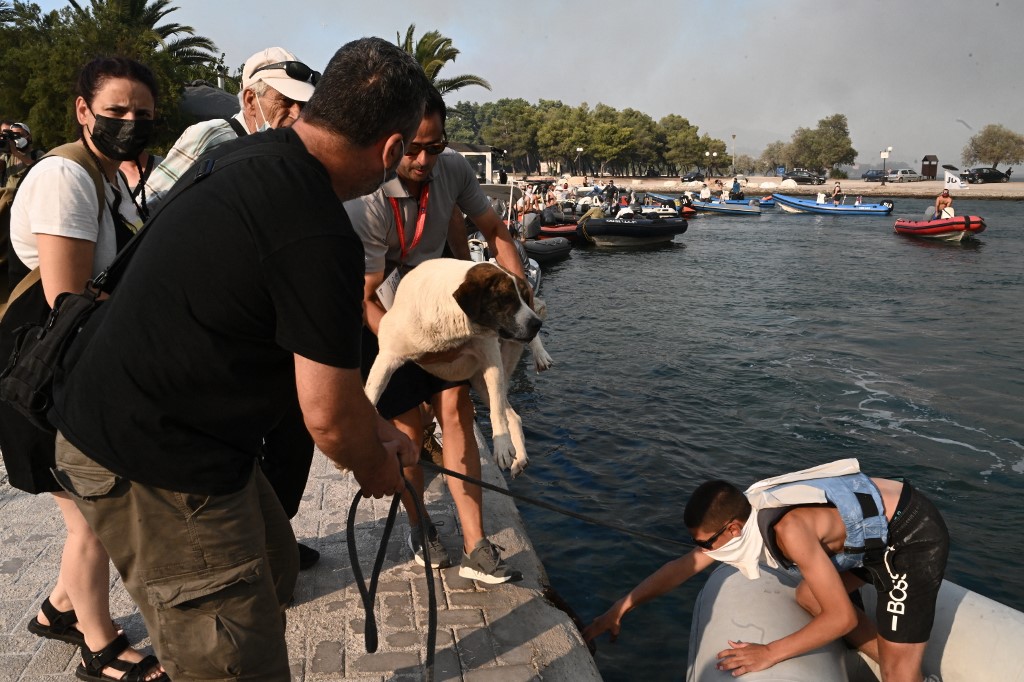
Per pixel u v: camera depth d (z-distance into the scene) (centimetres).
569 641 314
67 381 171
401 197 303
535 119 12231
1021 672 300
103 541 177
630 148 11562
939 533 296
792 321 1332
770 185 7162
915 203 5269
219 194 159
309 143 169
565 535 546
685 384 940
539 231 2447
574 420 809
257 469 222
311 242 156
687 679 333
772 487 313
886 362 1030
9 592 323
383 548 223
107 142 243
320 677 282
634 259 2364
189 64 3669
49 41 2820
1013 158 9175
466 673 288
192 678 185
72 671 277
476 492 346
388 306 315
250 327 161
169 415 163
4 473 447
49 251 227
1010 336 1176
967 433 757
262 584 185
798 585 342
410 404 324
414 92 172
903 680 305
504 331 279
